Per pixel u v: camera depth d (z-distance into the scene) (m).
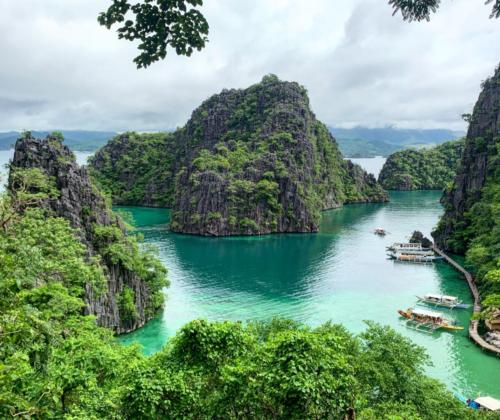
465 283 97.69
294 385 20.31
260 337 41.62
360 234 158.38
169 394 22.83
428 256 119.81
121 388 23.14
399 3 12.62
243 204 161.88
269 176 168.62
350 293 90.25
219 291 91.50
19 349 17.80
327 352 23.25
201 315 77.62
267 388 21.67
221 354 25.66
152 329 71.69
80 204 70.25
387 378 33.81
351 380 22.55
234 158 183.75
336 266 112.94
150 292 77.75
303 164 196.12
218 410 22.92
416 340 67.19
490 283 80.50
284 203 167.62
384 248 134.38
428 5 12.42
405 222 181.25
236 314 78.06
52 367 24.45
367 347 39.44
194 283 97.44
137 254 76.56
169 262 117.56
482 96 142.12
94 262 62.56
